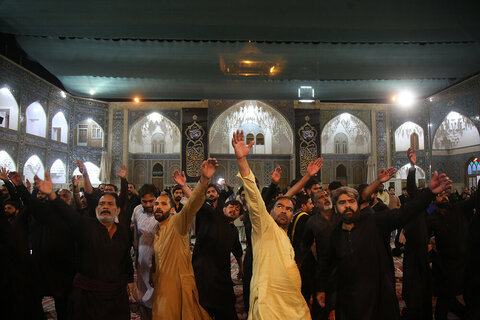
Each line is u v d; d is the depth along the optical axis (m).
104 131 15.85
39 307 2.78
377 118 16.25
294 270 2.12
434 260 3.17
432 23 7.34
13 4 6.81
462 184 15.73
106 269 2.28
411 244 3.08
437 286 3.14
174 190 3.79
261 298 2.01
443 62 9.71
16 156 11.82
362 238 2.16
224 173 16.67
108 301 2.26
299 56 9.55
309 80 10.81
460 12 6.95
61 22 7.45
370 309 2.05
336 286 2.27
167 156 16.55
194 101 16.16
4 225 2.63
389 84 11.72
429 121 15.65
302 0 6.74
